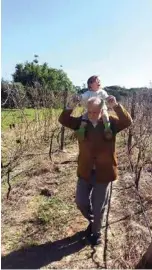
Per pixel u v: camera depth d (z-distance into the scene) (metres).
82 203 4.29
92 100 4.04
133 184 6.20
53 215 5.07
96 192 4.21
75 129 4.37
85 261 4.01
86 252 4.20
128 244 4.19
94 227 4.32
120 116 4.15
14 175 6.75
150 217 5.01
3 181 6.41
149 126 6.98
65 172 7.33
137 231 4.47
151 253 3.27
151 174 6.65
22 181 6.47
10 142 8.32
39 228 4.73
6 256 4.10
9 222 4.88
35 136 9.80
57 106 11.65
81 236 4.55
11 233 4.59
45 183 6.55
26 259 4.05
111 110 4.43
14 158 6.85
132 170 6.22
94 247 4.28
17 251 4.20
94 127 4.11
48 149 9.45
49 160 8.20
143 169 6.96
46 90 12.30
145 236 4.34
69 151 9.70
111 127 4.16
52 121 11.05
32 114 11.23
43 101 11.28
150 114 7.63
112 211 5.30
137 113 7.84
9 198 5.62
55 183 6.57
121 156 8.34
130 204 5.52
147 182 6.37
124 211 5.27
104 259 3.91
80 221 4.95
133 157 7.74
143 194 5.84
